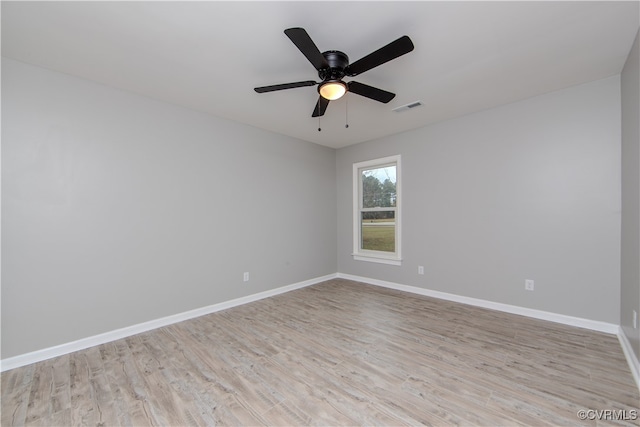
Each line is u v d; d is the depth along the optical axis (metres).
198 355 2.29
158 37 1.93
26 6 1.62
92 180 2.51
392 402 1.70
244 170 3.68
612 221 2.54
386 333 2.68
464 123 3.47
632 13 1.72
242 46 2.04
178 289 3.05
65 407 1.68
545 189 2.90
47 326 2.28
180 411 1.64
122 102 2.69
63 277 2.36
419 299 3.72
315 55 1.76
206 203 3.29
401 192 4.12
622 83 2.41
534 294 2.99
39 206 2.26
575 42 2.02
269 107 3.14
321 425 1.53
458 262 3.56
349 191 4.86
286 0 1.60
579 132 2.70
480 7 1.67
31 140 2.23
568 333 2.60
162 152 2.95
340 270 5.03
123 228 2.69
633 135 2.08
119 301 2.65
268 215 3.96
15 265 2.16
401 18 1.76
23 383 1.93
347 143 4.71
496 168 3.22
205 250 3.28
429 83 2.63
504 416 1.57
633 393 1.75
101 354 2.33
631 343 2.11
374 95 2.28
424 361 2.16
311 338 2.59
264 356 2.27
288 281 4.21
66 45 2.01
